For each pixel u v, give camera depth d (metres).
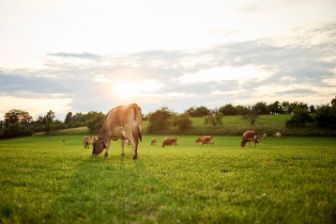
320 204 6.04
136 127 16.83
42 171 11.16
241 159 15.47
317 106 112.19
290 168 11.52
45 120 193.00
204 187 7.86
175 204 6.20
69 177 9.84
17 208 6.14
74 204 6.38
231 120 140.38
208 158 16.41
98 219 5.46
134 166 12.59
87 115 187.75
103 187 7.98
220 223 5.21
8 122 182.00
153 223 5.17
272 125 117.06
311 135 99.69
